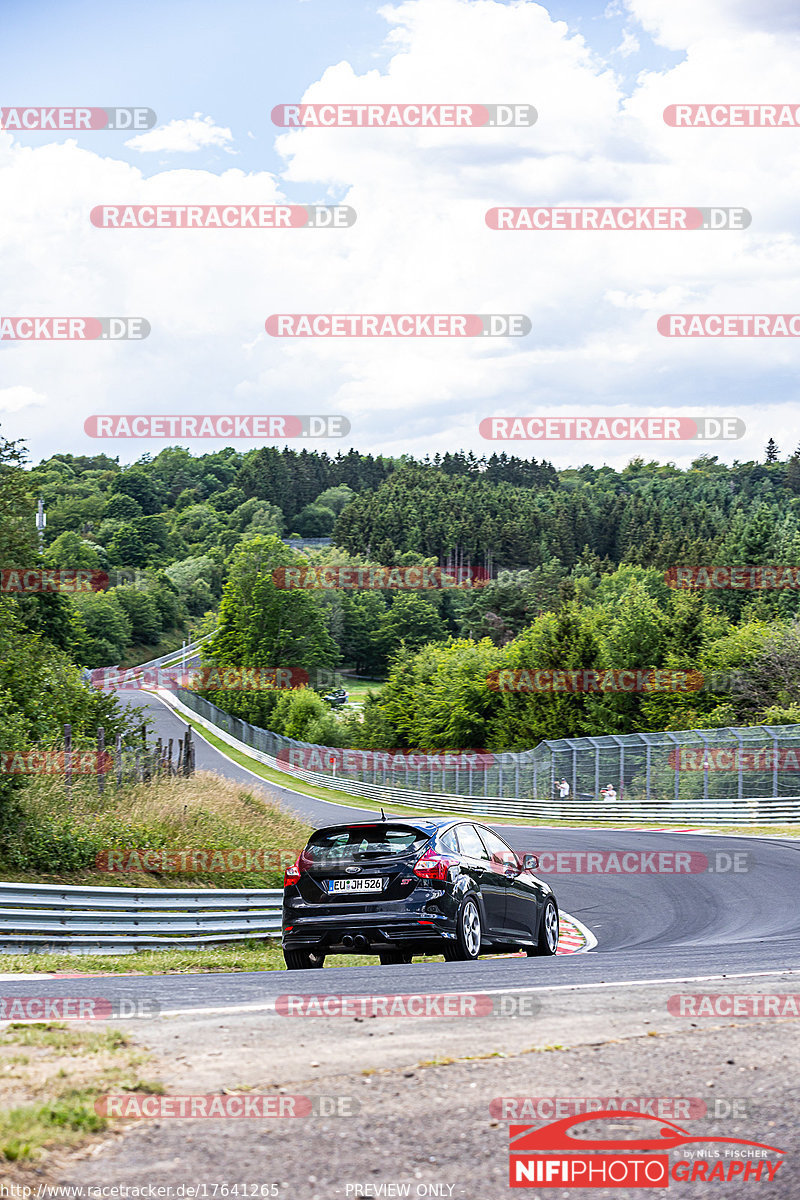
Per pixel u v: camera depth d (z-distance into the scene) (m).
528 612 172.50
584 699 97.44
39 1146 5.95
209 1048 8.20
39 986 13.25
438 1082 7.28
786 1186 5.80
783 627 80.62
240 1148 6.14
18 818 24.98
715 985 11.64
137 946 21.52
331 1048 8.19
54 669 40.53
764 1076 7.45
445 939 16.11
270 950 23.64
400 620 190.25
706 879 35.62
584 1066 7.68
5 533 43.78
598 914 30.56
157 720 137.75
